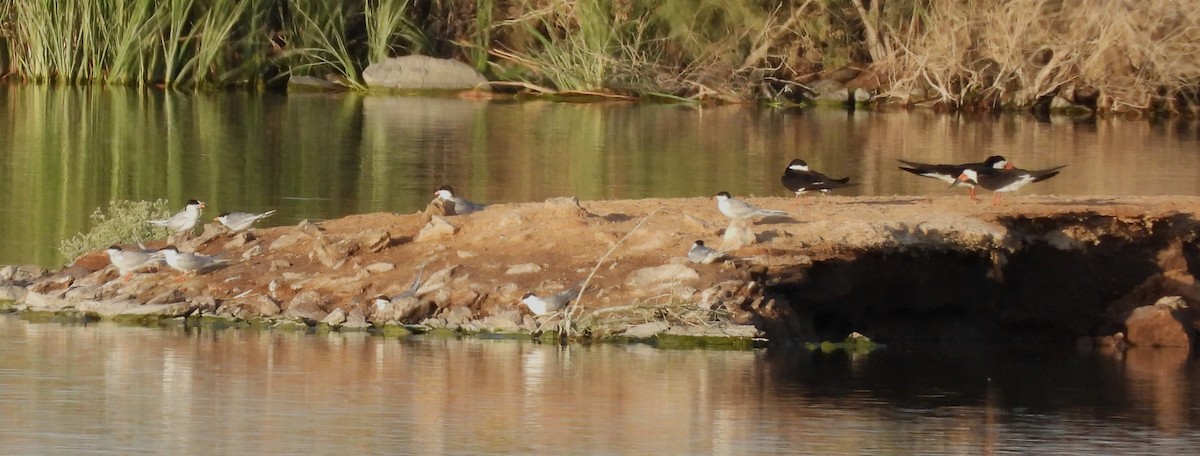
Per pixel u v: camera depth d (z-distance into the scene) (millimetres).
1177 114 46312
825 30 49125
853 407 14227
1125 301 18656
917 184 27719
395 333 16672
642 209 19672
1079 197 20531
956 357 17000
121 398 13773
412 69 48500
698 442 12797
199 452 12211
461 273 17281
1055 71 47469
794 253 17266
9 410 13305
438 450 12383
